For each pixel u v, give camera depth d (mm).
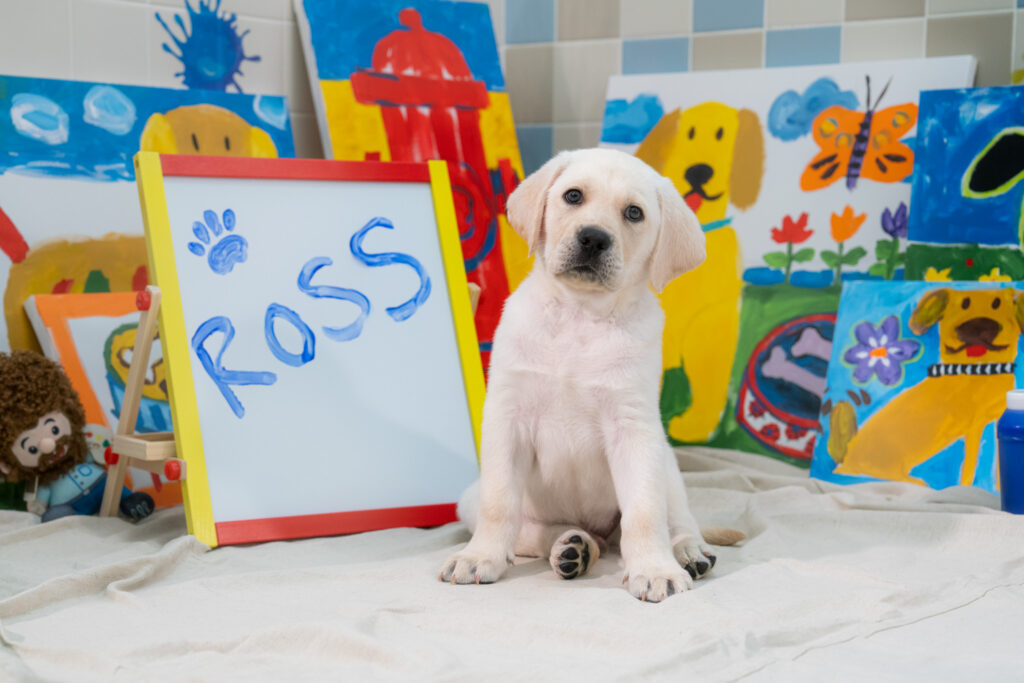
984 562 2086
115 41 2994
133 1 3010
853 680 1392
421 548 2203
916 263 3006
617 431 1994
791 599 1742
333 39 3184
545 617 1683
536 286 2049
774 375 3137
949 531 2242
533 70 3701
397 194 2623
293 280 2424
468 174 3266
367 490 2365
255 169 2451
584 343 1987
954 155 2990
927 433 2828
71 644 1559
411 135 3207
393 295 2537
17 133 2748
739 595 1819
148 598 1816
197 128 3025
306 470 2316
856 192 3152
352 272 2502
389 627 1627
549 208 1997
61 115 2818
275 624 1633
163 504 2688
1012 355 2797
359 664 1471
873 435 2893
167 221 2314
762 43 3434
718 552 2191
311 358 2400
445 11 3393
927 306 2932
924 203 3014
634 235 1953
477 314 3178
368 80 3188
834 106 3219
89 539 2250
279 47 3289
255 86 3254
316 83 3131
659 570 1838
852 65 3227
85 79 2951
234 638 1560
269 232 2434
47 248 2752
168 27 3076
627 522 1925
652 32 3559
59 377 2471
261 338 2355
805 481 2779
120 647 1528
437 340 2561
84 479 2508
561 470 2082
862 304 3023
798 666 1452
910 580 1920
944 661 1479
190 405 2230
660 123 3396
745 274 3232
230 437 2268
